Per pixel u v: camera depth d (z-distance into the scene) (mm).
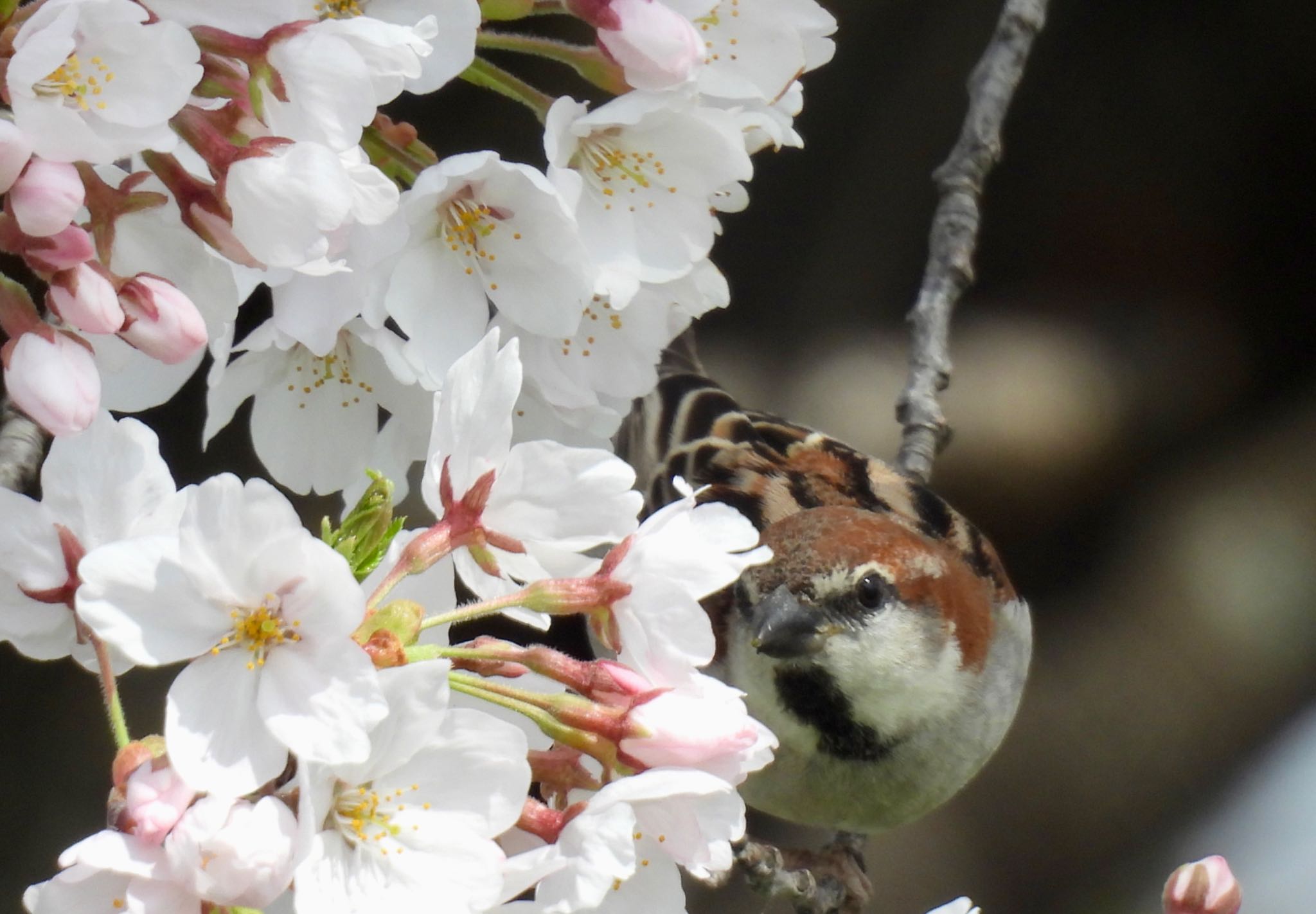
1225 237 4965
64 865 1688
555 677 1739
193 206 1736
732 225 4832
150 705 3689
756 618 2303
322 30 1740
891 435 4504
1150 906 4016
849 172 4805
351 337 1812
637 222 1802
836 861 2555
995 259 4996
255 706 1697
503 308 1791
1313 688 4375
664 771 1725
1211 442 4805
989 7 4680
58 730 3627
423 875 1706
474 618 1735
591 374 1813
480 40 1794
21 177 1712
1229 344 4895
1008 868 4129
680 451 2873
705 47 1797
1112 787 4242
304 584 1699
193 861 1686
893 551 2379
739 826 1735
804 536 2387
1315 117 4867
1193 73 4883
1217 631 4465
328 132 1740
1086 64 4922
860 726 2369
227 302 1753
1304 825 4051
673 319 1819
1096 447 4664
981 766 2555
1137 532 4664
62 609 1736
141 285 1730
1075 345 4848
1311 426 4789
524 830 1729
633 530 1746
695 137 1801
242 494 1696
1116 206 4969
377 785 1711
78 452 1737
